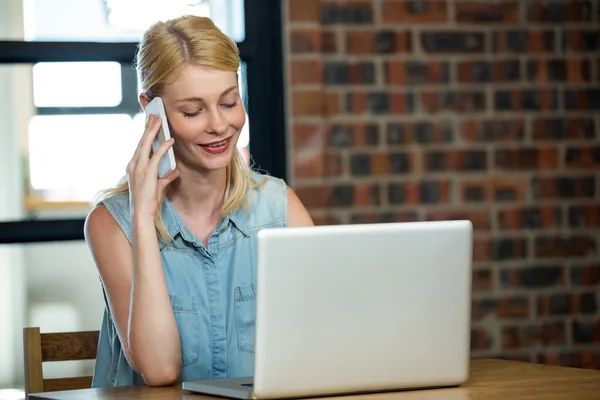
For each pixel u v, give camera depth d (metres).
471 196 4.43
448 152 4.41
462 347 2.15
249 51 4.31
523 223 4.48
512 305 4.48
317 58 4.27
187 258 2.70
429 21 4.39
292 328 1.99
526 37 4.50
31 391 2.76
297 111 4.25
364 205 4.32
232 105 2.60
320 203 4.27
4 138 4.13
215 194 2.75
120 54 4.19
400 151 4.36
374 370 2.07
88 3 4.18
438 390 2.13
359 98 4.32
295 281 1.98
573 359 4.51
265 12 4.34
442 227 2.11
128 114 4.23
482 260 4.45
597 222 4.54
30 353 2.77
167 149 2.52
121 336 2.55
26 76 4.14
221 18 4.32
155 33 2.59
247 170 2.82
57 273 4.14
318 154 4.27
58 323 4.14
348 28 4.32
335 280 2.01
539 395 2.04
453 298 2.13
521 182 4.48
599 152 4.55
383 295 2.06
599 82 4.55
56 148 4.18
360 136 4.32
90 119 4.20
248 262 2.75
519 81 4.49
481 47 4.45
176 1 4.27
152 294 2.41
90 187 4.20
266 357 1.98
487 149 4.45
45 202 4.16
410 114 4.37
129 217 2.66
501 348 4.46
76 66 4.18
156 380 2.37
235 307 2.72
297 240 1.97
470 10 4.44
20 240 4.09
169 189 2.73
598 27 4.56
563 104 4.53
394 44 4.36
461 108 4.43
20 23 4.13
